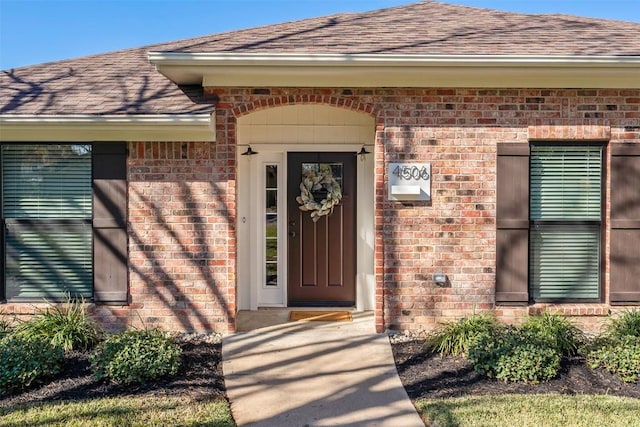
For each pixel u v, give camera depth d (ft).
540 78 21.57
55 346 18.17
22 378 16.07
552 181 22.70
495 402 15.39
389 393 16.52
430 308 22.43
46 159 22.70
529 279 22.85
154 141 22.11
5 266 22.88
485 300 22.41
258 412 15.28
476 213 22.30
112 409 14.79
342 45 22.16
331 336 22.12
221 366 18.89
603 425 13.85
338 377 17.88
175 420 14.19
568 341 19.39
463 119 22.12
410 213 22.35
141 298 22.48
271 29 26.58
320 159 27.22
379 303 22.39
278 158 27.27
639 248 22.22
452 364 18.78
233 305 22.48
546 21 27.73
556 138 22.03
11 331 19.99
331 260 27.66
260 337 21.97
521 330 19.61
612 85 21.65
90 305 22.38
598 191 22.71
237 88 22.09
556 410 14.79
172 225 22.36
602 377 17.37
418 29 25.54
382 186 22.25
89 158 22.71
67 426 13.71
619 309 22.26
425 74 21.21
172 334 22.17
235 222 22.56
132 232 22.38
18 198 22.75
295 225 27.55
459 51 20.92
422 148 22.20
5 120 20.70
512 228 22.25
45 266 22.89
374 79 21.71
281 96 22.11
